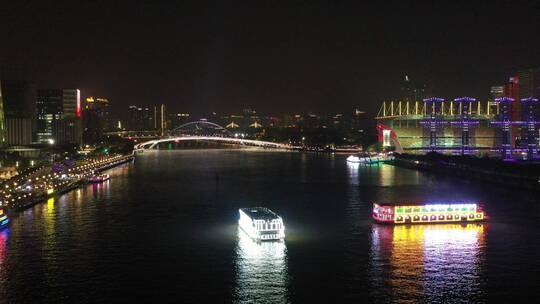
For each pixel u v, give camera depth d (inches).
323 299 4635.8
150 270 5319.9
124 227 7066.9
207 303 4579.2
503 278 5078.7
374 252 5856.3
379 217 7268.7
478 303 4552.2
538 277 5093.5
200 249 5999.0
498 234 6594.5
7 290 4837.6
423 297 4667.8
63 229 6943.9
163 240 6382.9
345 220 7485.2
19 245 6166.3
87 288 4884.4
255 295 4722.0
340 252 5856.3
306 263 5506.9
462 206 7298.2
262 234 6279.5
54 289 4859.7
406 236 6525.6
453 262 5516.7
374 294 4731.8
